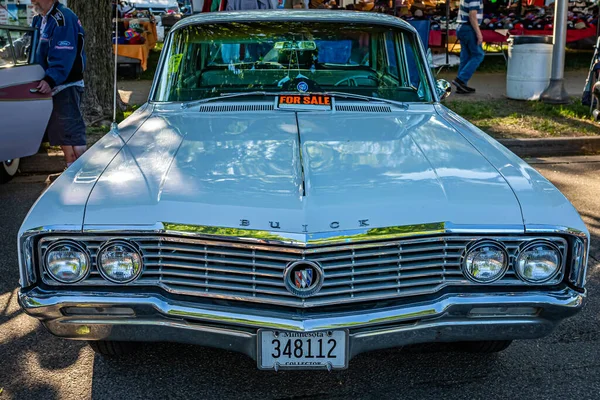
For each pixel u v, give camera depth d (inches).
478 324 102.1
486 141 132.0
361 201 100.7
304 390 117.7
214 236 97.3
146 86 428.8
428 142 126.6
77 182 108.4
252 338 99.7
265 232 96.5
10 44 205.6
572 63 534.6
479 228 99.7
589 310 151.2
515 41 373.1
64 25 214.2
